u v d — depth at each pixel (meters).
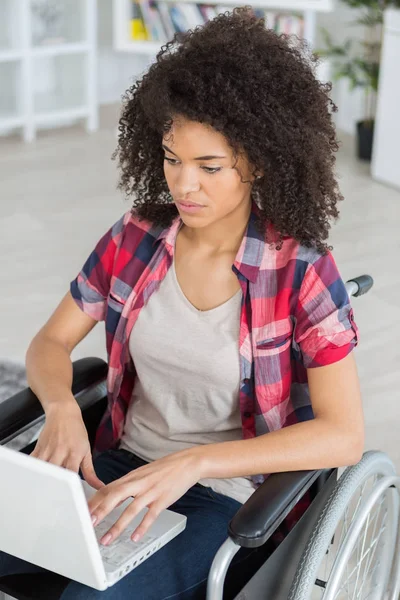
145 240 1.70
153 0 5.81
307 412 1.68
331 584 1.55
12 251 4.11
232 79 1.43
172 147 1.48
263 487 1.45
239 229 1.62
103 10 6.42
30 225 4.41
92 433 1.87
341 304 1.56
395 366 3.24
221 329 1.61
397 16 4.75
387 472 1.72
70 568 1.34
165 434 1.72
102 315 1.79
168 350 1.64
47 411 1.63
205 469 1.47
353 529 1.59
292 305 1.57
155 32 5.87
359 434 1.54
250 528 1.35
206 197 1.50
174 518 1.51
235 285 1.62
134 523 1.49
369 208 4.73
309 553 1.49
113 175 5.20
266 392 1.60
